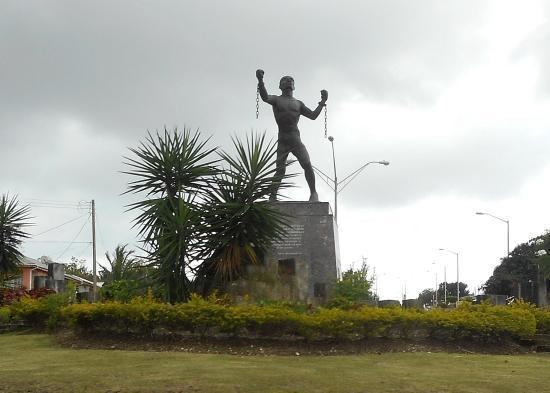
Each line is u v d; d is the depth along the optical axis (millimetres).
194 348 12484
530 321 15266
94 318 13344
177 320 12969
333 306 16047
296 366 10617
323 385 9070
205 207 16188
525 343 15531
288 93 20281
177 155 16719
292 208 18750
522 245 59156
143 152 16781
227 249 15984
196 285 16297
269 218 16047
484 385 9461
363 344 13305
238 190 16172
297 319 12812
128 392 8516
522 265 57844
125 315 13156
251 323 12766
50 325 16016
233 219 16109
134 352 11945
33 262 45500
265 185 16375
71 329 14914
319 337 13047
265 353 12219
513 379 10062
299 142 19984
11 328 17109
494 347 14672
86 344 13070
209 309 12953
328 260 18422
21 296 20938
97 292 21016
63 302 17125
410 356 12391
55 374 9695
